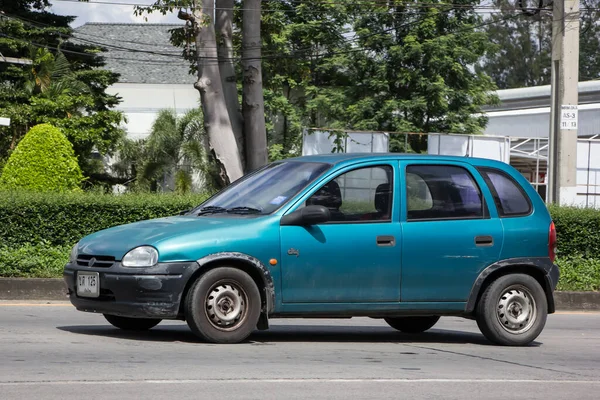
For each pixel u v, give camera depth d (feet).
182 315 41.70
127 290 40.63
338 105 236.84
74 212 77.36
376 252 43.73
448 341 48.93
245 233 41.86
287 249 42.32
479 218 46.32
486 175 47.24
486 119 232.94
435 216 45.37
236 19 129.39
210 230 41.65
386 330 53.88
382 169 45.01
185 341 43.06
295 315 43.01
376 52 237.04
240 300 41.88
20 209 76.02
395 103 225.15
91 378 32.81
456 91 228.84
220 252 41.27
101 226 77.92
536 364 41.11
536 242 47.16
